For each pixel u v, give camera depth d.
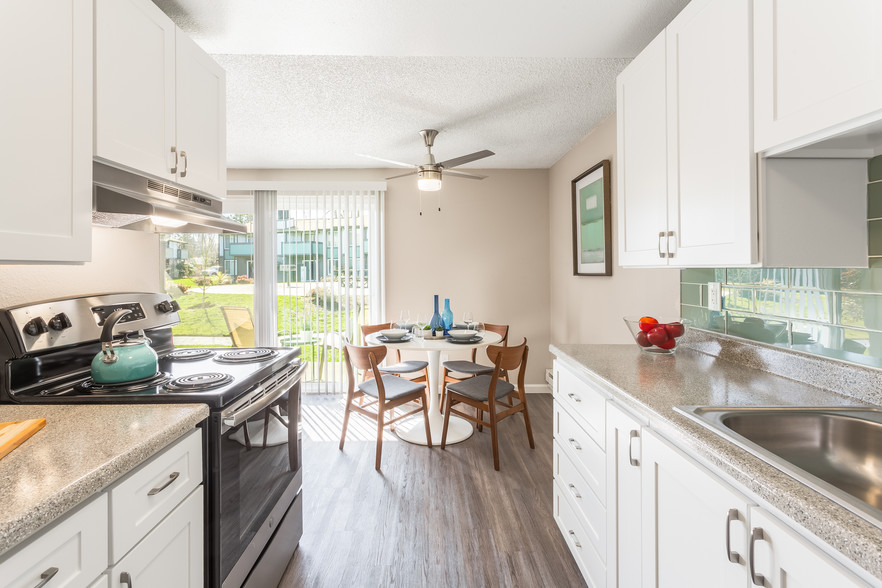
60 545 0.71
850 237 1.14
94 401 1.18
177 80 1.51
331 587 1.64
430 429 3.11
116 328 1.55
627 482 1.24
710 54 1.27
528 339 4.28
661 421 1.06
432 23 1.68
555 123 3.03
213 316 4.16
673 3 1.56
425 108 2.75
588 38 1.80
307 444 3.02
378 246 4.18
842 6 0.86
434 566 1.76
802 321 1.37
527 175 4.26
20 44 0.93
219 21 1.65
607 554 1.38
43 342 1.27
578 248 3.48
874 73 0.80
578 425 1.67
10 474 0.75
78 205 1.08
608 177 2.88
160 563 0.97
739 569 0.78
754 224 1.12
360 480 2.48
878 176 1.11
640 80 1.70
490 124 3.04
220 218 1.75
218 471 1.19
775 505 0.70
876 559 0.54
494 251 4.25
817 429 1.07
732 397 1.20
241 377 1.39
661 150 1.55
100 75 1.15
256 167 4.12
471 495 2.31
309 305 4.16
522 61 2.18
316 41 1.79
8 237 0.90
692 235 1.38
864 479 1.01
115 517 0.83
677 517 0.99
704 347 1.84
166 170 1.45
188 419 1.07
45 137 0.99
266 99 2.60
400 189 4.21
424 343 2.95
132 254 1.89
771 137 1.05
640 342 1.87
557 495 1.95
